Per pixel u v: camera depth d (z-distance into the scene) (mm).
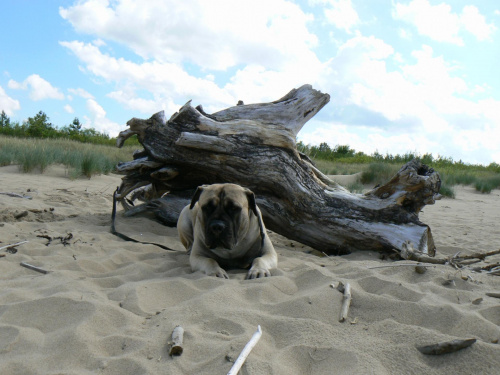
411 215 6020
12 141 17672
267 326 3154
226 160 6426
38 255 5016
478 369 2662
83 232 6191
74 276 4238
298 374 2639
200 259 4629
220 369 2557
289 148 6457
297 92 7008
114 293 3705
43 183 11383
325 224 6152
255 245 4910
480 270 4754
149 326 3137
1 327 3062
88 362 2678
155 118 6746
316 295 3623
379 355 2773
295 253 5906
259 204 6359
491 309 3434
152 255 5297
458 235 8234
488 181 20000
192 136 6359
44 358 2709
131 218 7516
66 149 17828
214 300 3508
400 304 3486
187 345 2824
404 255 5434
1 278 4164
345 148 35812
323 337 2992
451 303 3510
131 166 7000
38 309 3338
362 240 6008
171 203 7336
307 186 6293
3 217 6715
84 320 3121
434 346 2797
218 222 4336
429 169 6176
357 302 3588
